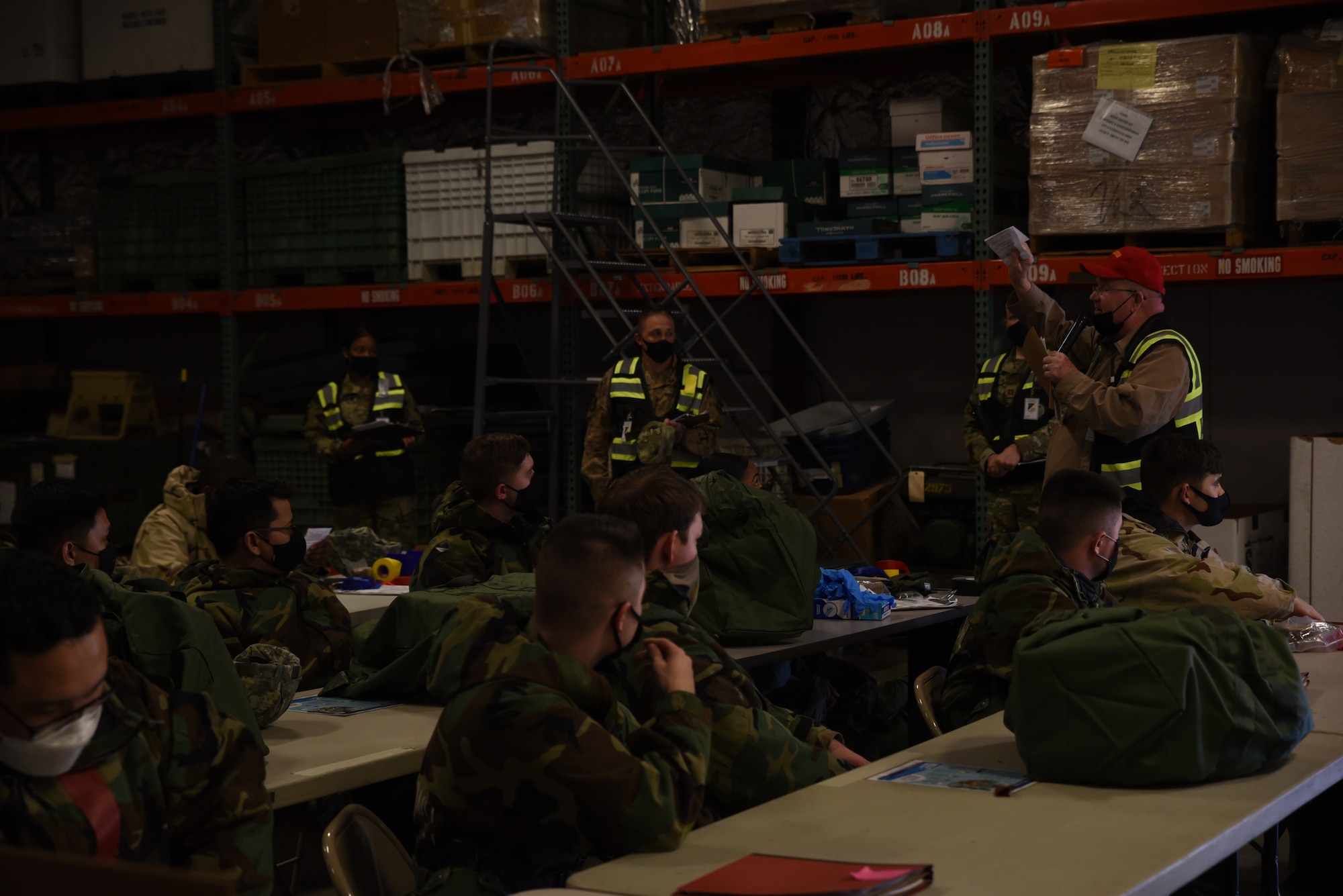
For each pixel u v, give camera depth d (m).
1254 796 2.14
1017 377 5.97
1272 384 7.01
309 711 2.95
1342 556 5.68
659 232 6.83
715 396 6.38
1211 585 3.29
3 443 8.68
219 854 1.93
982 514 6.44
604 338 8.78
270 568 3.49
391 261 8.06
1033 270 6.20
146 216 8.95
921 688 3.26
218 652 2.51
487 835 2.06
